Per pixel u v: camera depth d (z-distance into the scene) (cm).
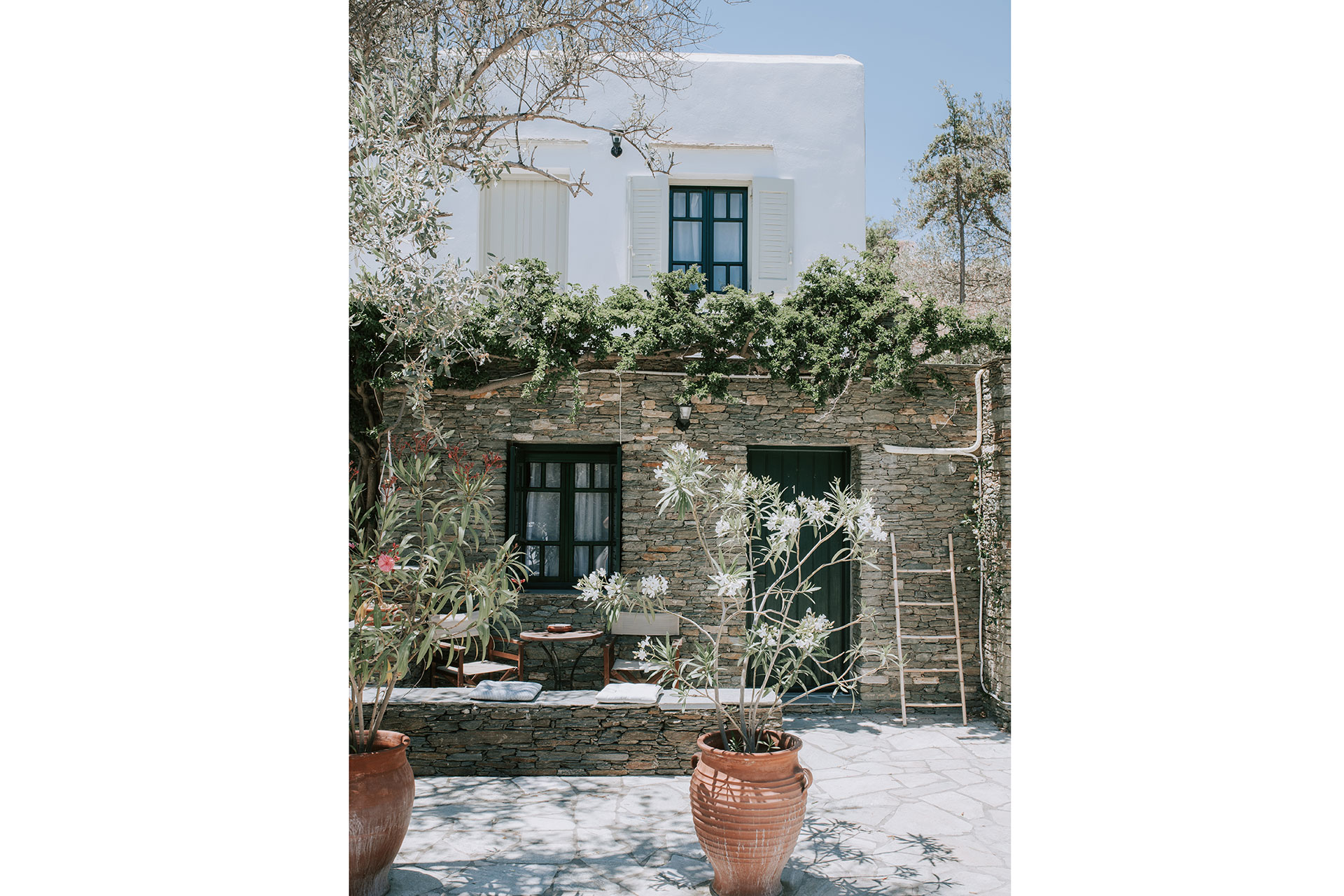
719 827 407
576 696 636
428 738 617
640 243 870
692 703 620
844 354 756
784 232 880
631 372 795
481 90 668
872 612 486
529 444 812
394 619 421
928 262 1723
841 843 495
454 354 686
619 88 877
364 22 600
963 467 810
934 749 681
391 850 411
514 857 470
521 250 870
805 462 843
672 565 786
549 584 821
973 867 461
